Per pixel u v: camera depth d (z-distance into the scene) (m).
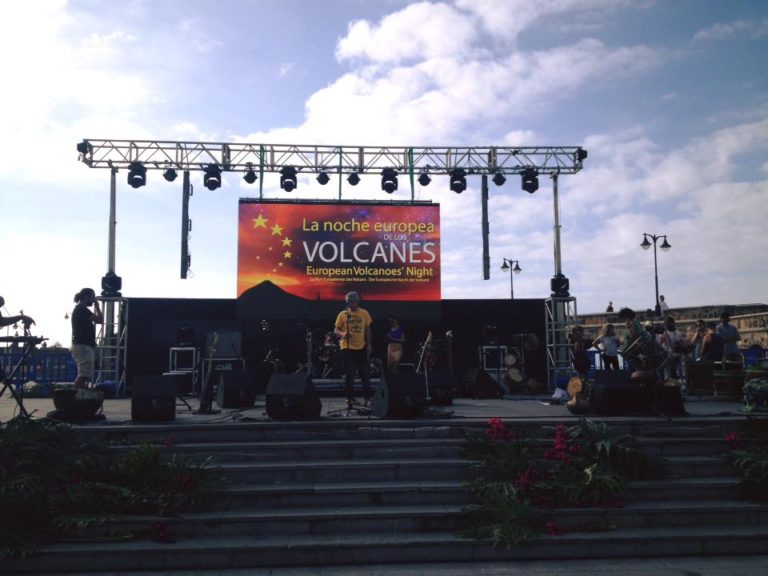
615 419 7.43
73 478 5.91
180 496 5.77
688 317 29.69
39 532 5.38
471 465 6.40
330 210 14.61
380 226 14.68
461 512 5.72
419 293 14.63
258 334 14.57
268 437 7.10
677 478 6.41
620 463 6.29
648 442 6.86
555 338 14.33
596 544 5.43
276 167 14.43
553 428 7.16
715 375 11.35
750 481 6.12
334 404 10.55
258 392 14.41
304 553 5.30
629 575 4.99
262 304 14.31
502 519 5.55
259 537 5.55
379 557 5.34
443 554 5.36
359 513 5.70
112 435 6.95
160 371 14.33
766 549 5.50
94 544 5.32
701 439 6.92
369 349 9.09
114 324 13.81
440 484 6.16
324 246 14.53
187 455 6.48
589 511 5.74
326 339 13.34
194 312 14.52
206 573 5.14
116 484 5.98
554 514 5.72
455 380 12.77
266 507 5.97
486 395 12.25
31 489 5.44
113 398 13.30
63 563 5.15
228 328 14.56
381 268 14.61
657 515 5.77
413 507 5.93
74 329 8.78
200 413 8.84
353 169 14.66
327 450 6.77
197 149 14.27
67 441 6.24
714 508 5.82
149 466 6.03
